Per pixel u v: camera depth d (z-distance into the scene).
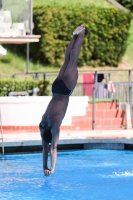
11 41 35.50
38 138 26.31
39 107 29.94
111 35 46.25
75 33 17.69
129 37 50.50
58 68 45.47
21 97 29.81
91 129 31.55
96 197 17.61
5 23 35.84
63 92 17.73
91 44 45.81
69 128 30.86
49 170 18.03
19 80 33.16
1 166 22.42
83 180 19.97
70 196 17.72
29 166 22.41
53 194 17.94
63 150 26.00
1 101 29.42
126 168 22.20
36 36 35.88
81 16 45.41
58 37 45.38
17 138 26.34
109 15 46.09
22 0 36.31
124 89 32.44
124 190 18.53
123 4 52.78
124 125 32.38
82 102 30.55
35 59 45.97
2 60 45.53
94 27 45.72
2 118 29.50
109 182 19.67
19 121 29.77
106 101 32.03
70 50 17.67
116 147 26.19
